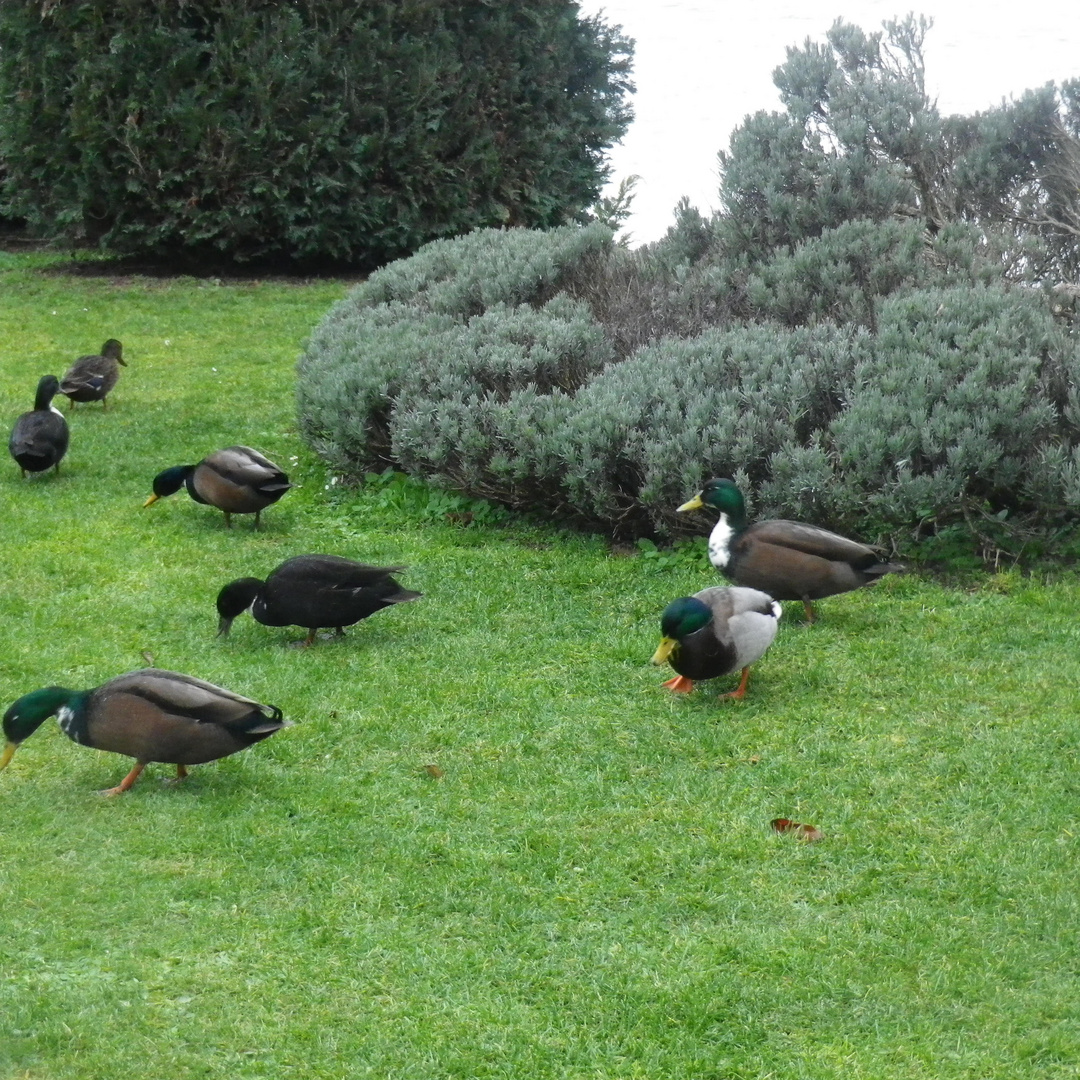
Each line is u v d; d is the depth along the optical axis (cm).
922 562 908
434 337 1095
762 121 1182
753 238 1157
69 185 1891
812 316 1034
